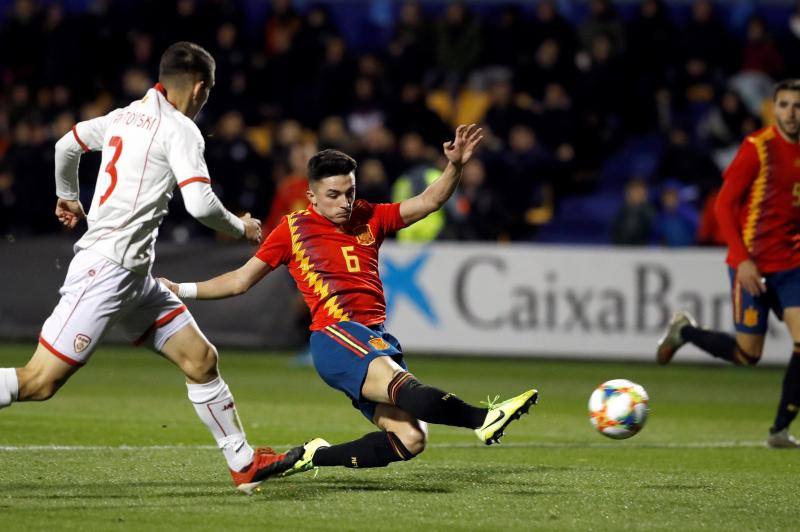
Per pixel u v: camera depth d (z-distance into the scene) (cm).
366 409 2095
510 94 6331
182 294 2084
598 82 6394
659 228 6019
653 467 2559
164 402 3722
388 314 5441
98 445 2695
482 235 5700
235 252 5444
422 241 5647
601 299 5353
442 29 6725
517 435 3148
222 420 2041
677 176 6375
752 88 6738
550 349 5372
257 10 7488
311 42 6600
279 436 3025
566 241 6712
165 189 1942
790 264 2900
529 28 6644
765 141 2884
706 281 5312
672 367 5359
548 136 6269
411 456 2052
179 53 1970
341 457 2056
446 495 2086
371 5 7456
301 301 5491
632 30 6562
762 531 1816
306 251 2131
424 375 4819
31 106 6456
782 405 2917
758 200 2900
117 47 6625
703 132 6706
